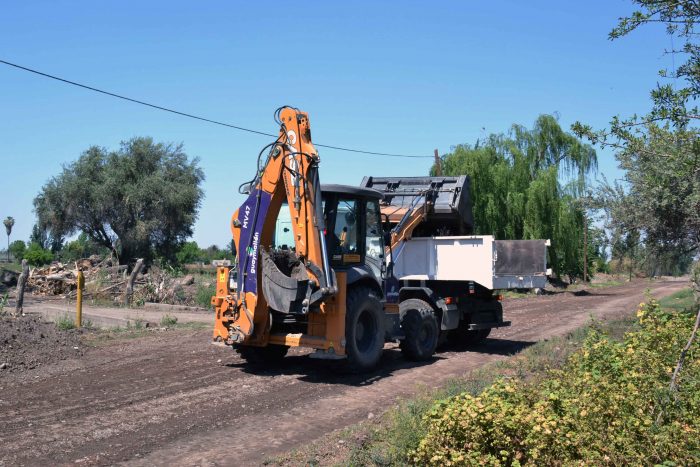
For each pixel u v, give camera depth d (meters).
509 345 14.64
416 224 13.73
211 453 6.37
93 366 10.57
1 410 7.80
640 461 4.76
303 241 9.70
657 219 14.05
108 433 6.96
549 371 8.76
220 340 10.73
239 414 7.86
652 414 5.56
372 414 7.83
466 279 13.05
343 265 10.52
